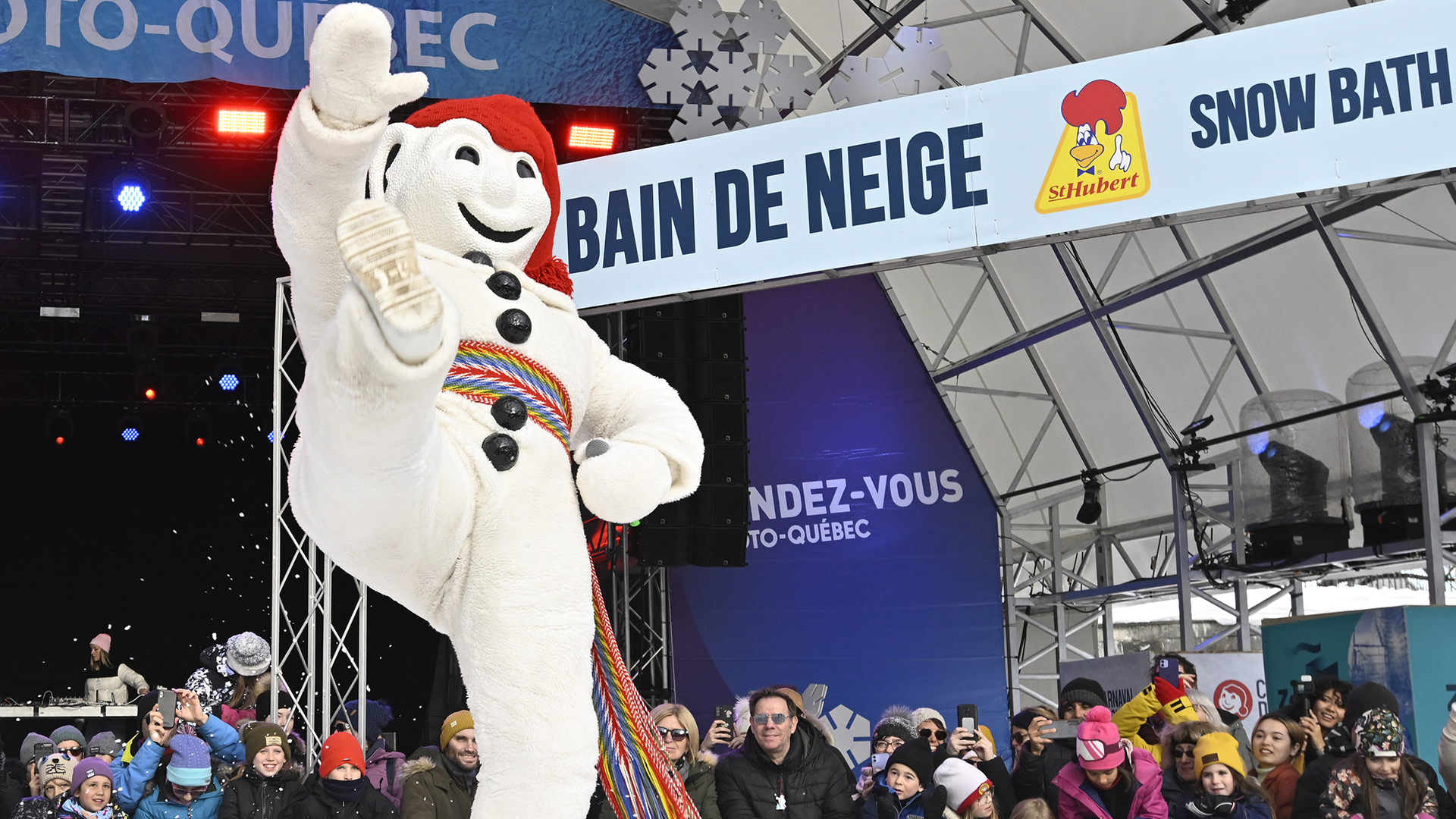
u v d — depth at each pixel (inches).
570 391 51.8
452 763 186.4
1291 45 171.0
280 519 265.0
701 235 187.8
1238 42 173.5
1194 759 189.2
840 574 417.1
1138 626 410.3
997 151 180.7
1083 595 410.9
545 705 45.2
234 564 620.7
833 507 420.2
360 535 42.8
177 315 526.3
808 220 185.0
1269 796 187.3
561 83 250.2
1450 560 293.4
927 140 183.3
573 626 46.3
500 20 248.1
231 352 551.2
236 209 480.4
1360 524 317.4
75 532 608.7
